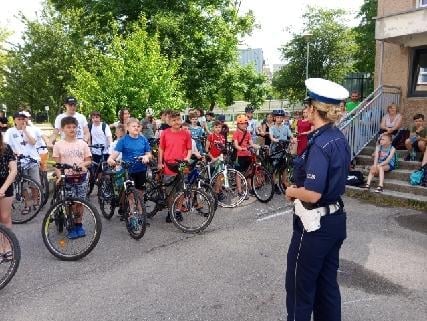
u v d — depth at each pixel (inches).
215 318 139.8
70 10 772.0
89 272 177.9
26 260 192.1
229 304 149.3
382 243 212.8
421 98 385.4
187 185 236.5
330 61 1273.4
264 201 296.7
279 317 140.4
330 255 110.7
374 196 303.9
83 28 775.1
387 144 314.7
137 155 236.5
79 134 303.6
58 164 205.8
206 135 368.5
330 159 101.8
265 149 332.2
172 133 244.8
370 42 984.9
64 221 201.0
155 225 245.9
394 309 145.9
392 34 365.1
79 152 216.4
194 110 352.2
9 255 163.0
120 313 143.3
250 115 467.5
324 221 104.3
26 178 256.8
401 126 390.9
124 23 829.2
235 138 307.6
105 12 800.3
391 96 395.5
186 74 803.4
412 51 390.0
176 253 200.1
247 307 147.2
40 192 259.3
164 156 242.8
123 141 236.8
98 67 624.1
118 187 238.5
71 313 143.5
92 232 201.3
